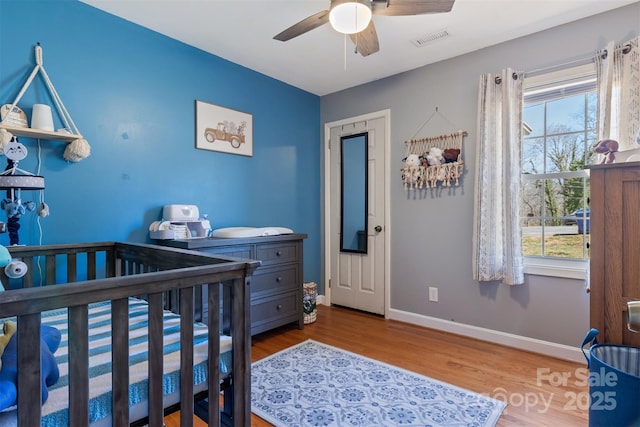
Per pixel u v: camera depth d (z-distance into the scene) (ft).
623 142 7.00
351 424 5.66
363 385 6.90
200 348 4.25
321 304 12.94
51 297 2.87
